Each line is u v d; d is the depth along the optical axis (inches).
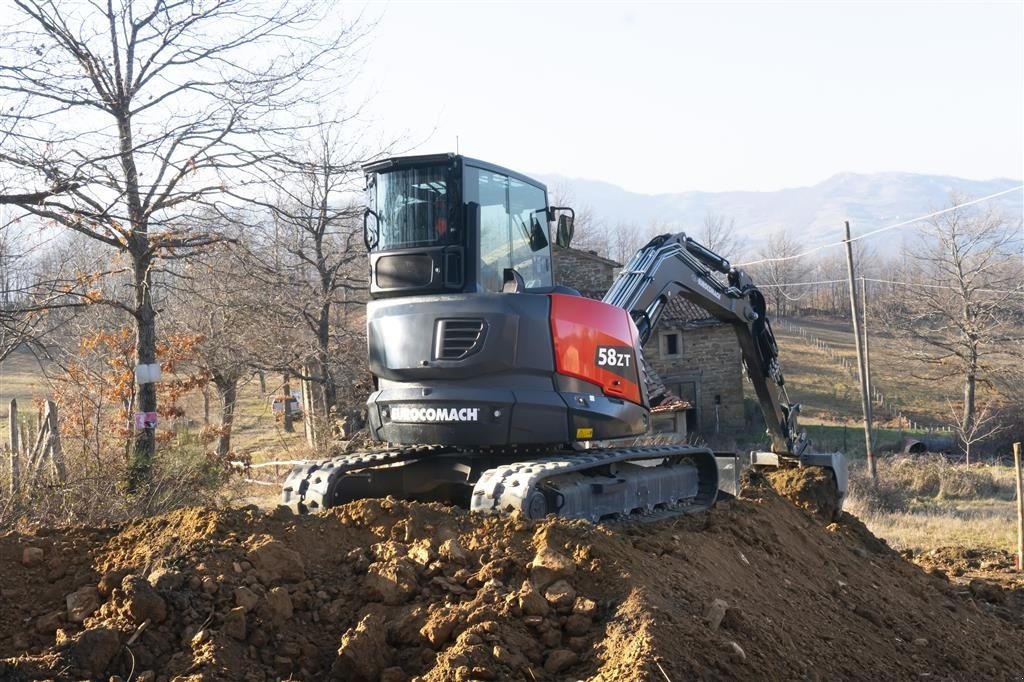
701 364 1820.9
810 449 533.6
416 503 274.8
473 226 333.4
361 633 217.0
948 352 2133.4
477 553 248.8
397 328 336.2
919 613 368.2
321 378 1082.1
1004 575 579.8
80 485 490.9
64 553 246.4
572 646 219.6
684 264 451.2
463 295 329.4
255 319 970.1
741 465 521.3
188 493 566.3
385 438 344.2
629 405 356.8
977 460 1691.7
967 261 2103.8
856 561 403.2
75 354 861.2
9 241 633.6
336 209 847.7
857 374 2561.5
